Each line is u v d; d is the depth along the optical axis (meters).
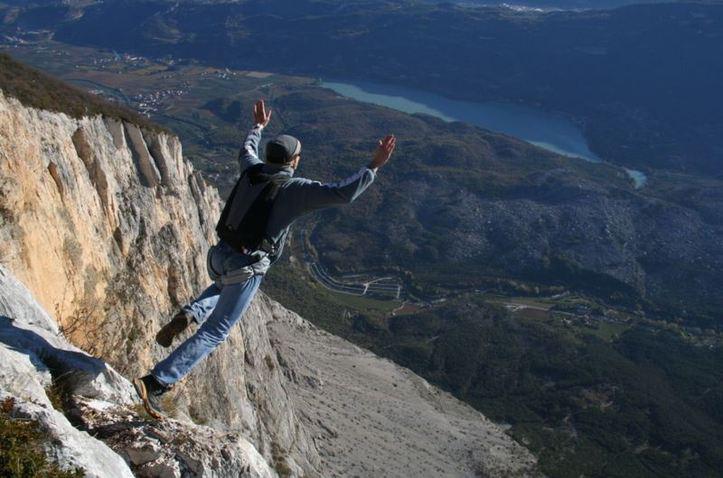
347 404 81.38
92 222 28.62
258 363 50.06
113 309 26.92
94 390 9.46
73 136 30.28
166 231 35.66
